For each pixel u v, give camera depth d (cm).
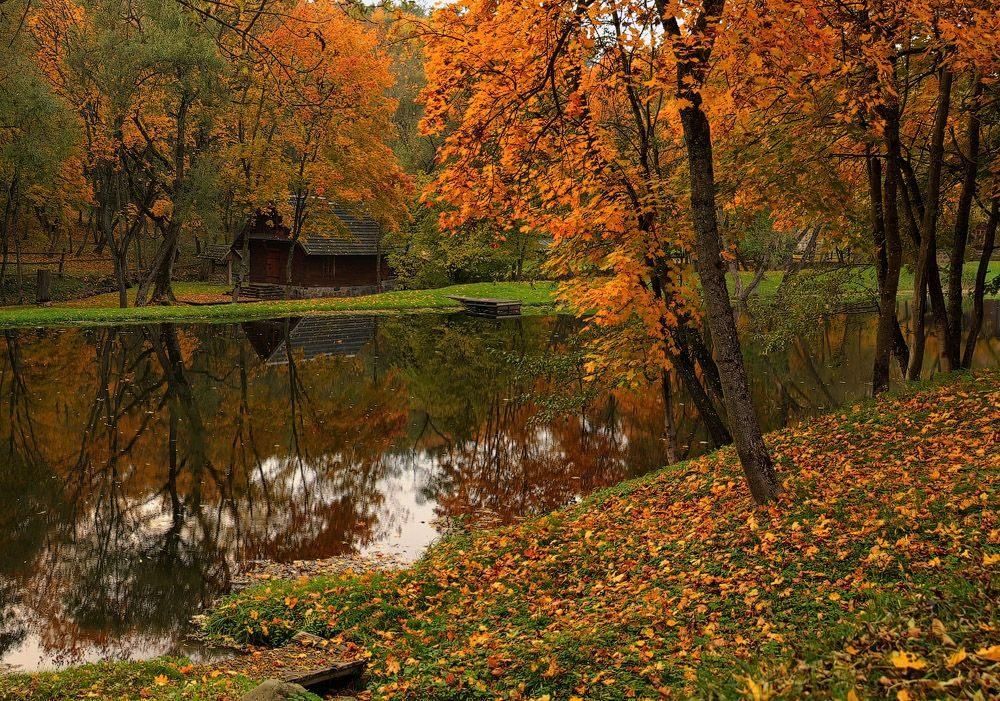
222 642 1059
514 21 952
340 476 1867
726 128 1359
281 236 6188
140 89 4175
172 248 5250
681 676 672
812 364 3050
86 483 1800
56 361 3225
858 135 1378
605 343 1612
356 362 3366
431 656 889
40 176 4594
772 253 3253
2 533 1497
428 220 5922
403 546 1444
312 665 913
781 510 999
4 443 2091
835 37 1031
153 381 2912
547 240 5991
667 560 978
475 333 4244
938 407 1300
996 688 501
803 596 764
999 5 1052
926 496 899
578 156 1345
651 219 1428
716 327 1046
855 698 518
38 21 3975
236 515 1608
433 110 1035
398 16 955
